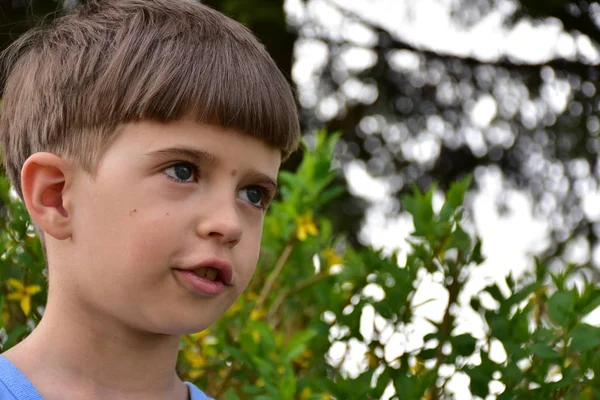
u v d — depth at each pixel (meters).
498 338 2.90
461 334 2.97
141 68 1.69
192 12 1.91
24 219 2.91
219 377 3.23
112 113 1.66
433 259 3.08
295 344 2.89
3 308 2.96
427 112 8.55
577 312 2.79
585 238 8.20
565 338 2.76
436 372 2.98
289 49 7.92
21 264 2.92
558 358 2.77
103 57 1.75
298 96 7.65
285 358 2.88
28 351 1.75
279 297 3.42
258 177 1.73
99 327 1.72
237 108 1.69
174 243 1.62
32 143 1.83
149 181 1.63
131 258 1.62
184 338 3.21
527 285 2.98
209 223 1.63
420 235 3.08
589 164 8.22
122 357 1.73
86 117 1.69
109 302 1.66
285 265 3.52
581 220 8.27
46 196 1.71
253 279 3.50
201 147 1.65
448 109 8.52
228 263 1.66
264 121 1.73
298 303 3.55
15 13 6.41
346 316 3.21
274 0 7.49
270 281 3.35
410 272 3.08
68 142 1.71
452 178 8.56
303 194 3.40
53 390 1.69
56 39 1.90
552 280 3.11
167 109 1.64
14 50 2.15
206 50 1.77
